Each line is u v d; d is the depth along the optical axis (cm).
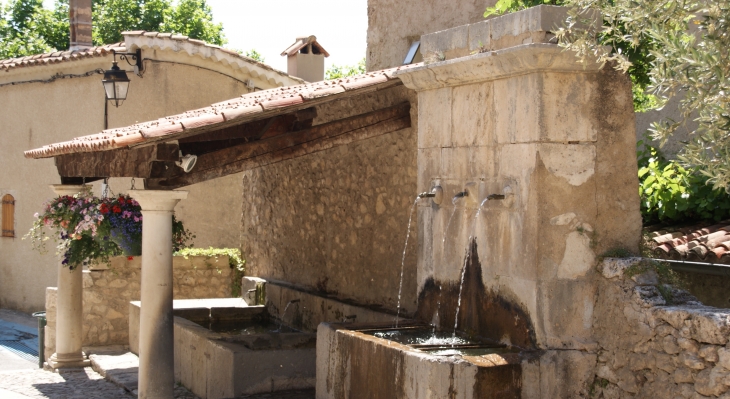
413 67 607
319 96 649
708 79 418
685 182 717
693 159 427
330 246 919
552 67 500
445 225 591
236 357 707
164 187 651
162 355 658
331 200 914
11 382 848
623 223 522
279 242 1059
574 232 509
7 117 1591
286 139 699
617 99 521
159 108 1447
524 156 512
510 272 524
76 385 832
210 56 1436
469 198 559
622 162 522
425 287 618
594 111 515
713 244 597
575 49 480
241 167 681
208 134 662
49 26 2545
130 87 1444
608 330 502
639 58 587
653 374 470
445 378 470
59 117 1519
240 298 1118
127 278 1031
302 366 734
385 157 798
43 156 804
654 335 471
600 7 479
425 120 616
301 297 947
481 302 552
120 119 1452
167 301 661
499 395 477
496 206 535
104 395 785
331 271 916
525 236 510
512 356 490
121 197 795
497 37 542
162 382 658
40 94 1543
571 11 482
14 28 2602
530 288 505
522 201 512
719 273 575
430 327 602
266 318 1033
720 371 430
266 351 721
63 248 844
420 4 965
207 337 775
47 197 1554
